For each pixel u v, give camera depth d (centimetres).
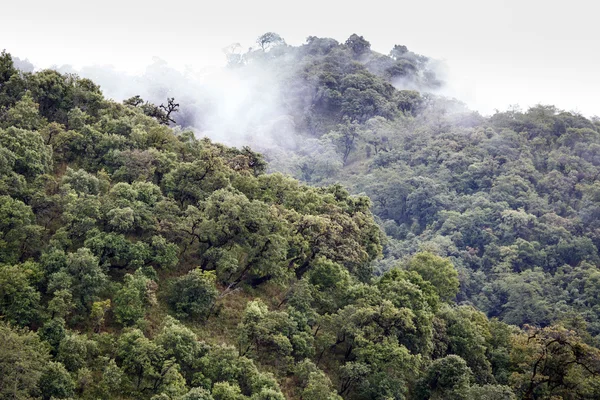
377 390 10681
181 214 12694
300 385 10494
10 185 11419
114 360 9619
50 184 12219
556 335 12612
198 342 10069
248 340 10675
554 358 11962
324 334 11388
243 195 12625
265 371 10412
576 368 11962
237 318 11594
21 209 10912
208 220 12212
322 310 12431
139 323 10338
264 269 12219
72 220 11344
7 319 9469
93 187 12500
